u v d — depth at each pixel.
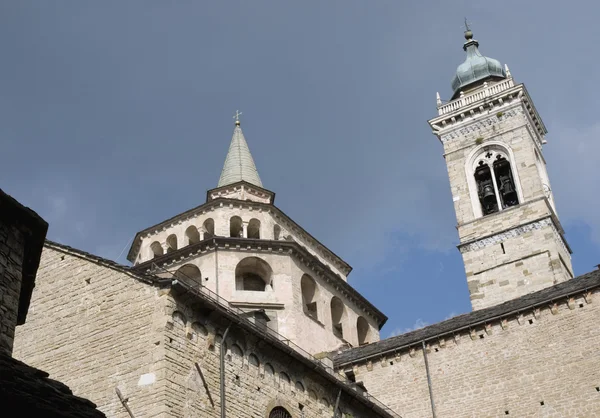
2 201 21.03
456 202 76.56
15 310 20.78
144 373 29.81
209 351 31.75
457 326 49.97
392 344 52.34
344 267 71.38
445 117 80.75
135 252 67.12
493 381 47.34
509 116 78.44
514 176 75.19
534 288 68.06
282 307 58.88
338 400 37.97
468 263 71.94
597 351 44.88
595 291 46.31
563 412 44.53
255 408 32.62
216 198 64.38
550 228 70.25
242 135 77.25
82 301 33.28
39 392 17.17
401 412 49.25
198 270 60.12
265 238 63.53
